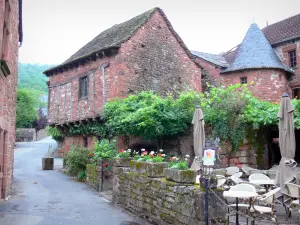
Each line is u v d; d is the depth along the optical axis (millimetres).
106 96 15914
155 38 17438
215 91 13523
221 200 5496
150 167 7504
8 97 9828
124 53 15680
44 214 7984
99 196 10812
